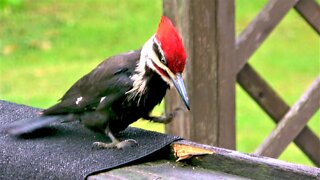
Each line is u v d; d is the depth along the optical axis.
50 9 20.86
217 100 8.41
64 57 17.28
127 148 5.77
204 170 5.54
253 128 13.89
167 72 5.75
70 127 6.34
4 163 5.77
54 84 15.66
